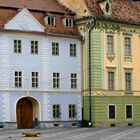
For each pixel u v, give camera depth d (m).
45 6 77.56
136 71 82.94
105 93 78.00
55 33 74.94
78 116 77.38
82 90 77.94
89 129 70.19
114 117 79.06
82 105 77.75
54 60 75.06
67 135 56.72
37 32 73.12
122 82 80.69
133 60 82.62
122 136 54.62
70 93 76.62
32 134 54.75
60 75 75.69
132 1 86.88
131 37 82.56
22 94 71.75
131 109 81.69
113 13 80.88
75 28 78.50
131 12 84.31
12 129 69.94
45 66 74.06
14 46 71.12
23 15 72.00
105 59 78.50
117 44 80.38
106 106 78.06
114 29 80.00
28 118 73.62
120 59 80.62
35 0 78.44
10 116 70.62
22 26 71.81
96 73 77.06
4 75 70.19
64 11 78.44
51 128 72.50
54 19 76.06
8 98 70.50
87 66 77.44
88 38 77.44
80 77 77.81
